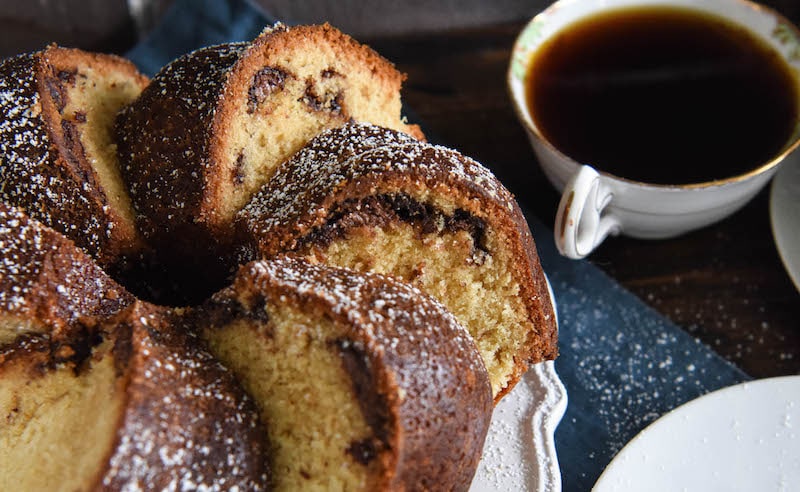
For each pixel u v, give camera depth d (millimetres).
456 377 349
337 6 541
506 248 384
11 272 357
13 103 388
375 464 338
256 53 392
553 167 445
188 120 389
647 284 458
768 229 468
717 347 442
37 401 356
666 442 396
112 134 409
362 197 375
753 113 448
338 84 412
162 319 355
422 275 385
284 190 386
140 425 332
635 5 471
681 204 428
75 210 388
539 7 542
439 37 530
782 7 526
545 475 385
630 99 457
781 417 400
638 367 431
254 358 355
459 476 355
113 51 543
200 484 339
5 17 530
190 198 385
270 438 354
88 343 356
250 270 352
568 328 440
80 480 334
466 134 499
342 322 340
